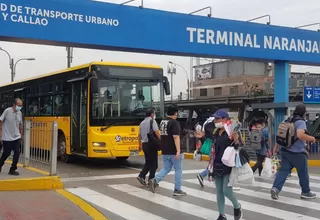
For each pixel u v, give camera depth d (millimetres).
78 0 12172
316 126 18125
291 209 7621
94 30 12383
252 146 11633
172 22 13703
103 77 12875
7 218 6504
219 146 6348
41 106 16469
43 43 12328
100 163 14820
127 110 13094
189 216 7098
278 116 16406
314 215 7152
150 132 9648
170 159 8930
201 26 14258
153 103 13547
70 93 14141
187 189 9625
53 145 9664
